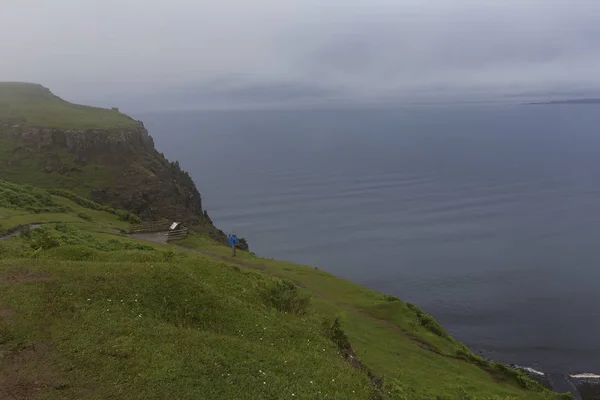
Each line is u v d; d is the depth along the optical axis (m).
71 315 15.20
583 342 68.25
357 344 28.23
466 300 86.81
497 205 174.12
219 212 177.12
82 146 102.06
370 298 41.50
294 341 17.81
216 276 23.62
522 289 92.06
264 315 19.47
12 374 12.00
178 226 59.75
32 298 15.72
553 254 114.56
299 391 13.80
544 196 187.25
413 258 114.81
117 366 12.92
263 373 14.23
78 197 74.56
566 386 55.53
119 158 103.50
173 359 13.70
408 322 37.66
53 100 149.00
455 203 180.88
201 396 12.34
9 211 47.25
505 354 64.44
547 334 71.19
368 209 176.38
